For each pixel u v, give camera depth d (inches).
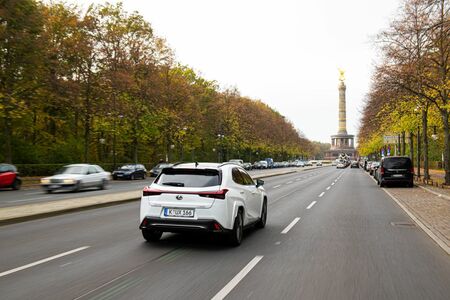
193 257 330.6
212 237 418.9
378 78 1131.9
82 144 2102.6
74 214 598.2
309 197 907.4
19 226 485.7
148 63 1955.0
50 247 366.3
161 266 301.0
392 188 1194.6
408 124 1450.5
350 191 1083.9
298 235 436.1
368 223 524.7
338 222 532.7
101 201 722.8
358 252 354.6
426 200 816.9
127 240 400.5
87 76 1704.0
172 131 2288.4
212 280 265.6
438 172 2285.9
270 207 709.9
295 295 238.1
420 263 317.1
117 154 2482.8
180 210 362.3
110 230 458.3
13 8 1307.8
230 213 366.0
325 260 324.2
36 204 671.1
